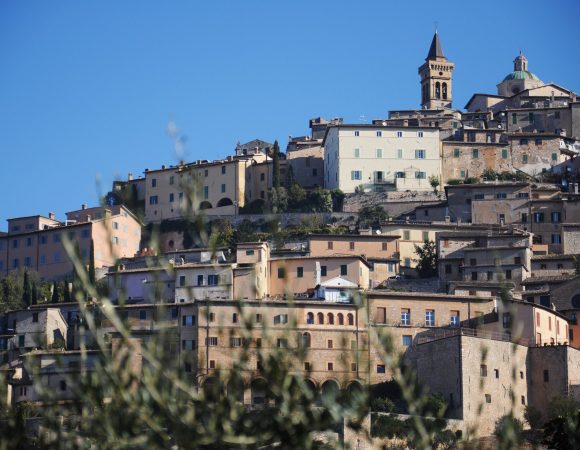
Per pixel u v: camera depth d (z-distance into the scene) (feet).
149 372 195.21
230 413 195.52
